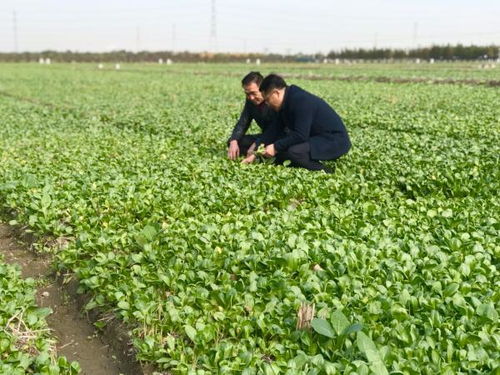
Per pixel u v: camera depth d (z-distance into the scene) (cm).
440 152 1149
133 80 4325
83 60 10606
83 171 1008
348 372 421
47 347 537
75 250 691
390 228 708
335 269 579
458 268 582
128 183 902
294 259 591
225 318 516
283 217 739
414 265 584
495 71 4900
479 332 464
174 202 816
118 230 749
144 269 619
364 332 473
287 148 1017
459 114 1820
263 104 1073
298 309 518
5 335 522
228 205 819
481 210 788
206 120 1738
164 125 1633
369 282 565
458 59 8831
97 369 537
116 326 571
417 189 932
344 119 1752
